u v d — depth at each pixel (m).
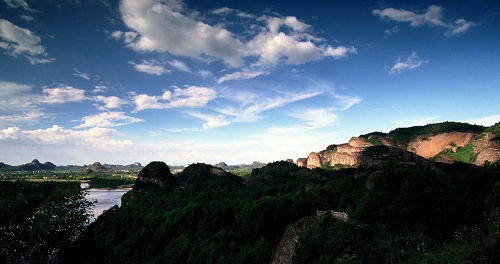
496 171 44.97
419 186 30.28
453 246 19.83
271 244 47.19
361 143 162.75
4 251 19.28
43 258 21.02
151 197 98.75
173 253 52.41
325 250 26.91
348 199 49.03
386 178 34.38
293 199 58.12
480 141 103.44
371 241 26.30
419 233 26.31
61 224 21.38
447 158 110.62
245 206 61.56
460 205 30.73
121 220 72.81
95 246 24.67
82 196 24.34
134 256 57.34
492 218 20.77
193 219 64.88
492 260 14.58
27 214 21.39
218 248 49.06
